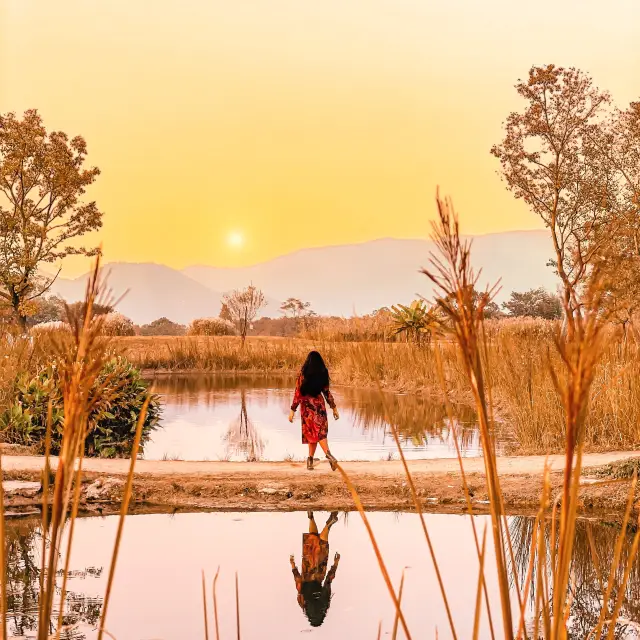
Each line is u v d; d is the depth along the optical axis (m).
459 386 21.34
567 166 23.41
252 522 9.17
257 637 5.57
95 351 1.71
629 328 11.74
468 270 1.64
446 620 6.04
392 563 7.52
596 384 12.57
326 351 30.53
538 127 23.61
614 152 22.44
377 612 6.21
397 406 20.08
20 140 28.52
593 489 9.84
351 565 7.48
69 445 1.72
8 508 9.70
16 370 14.64
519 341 17.38
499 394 17.53
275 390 25.56
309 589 6.77
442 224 1.63
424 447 13.93
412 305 28.06
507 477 10.60
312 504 9.99
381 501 10.09
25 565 7.46
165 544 8.20
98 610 6.21
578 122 23.45
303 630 5.81
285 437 15.48
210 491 10.36
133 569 7.32
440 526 8.95
